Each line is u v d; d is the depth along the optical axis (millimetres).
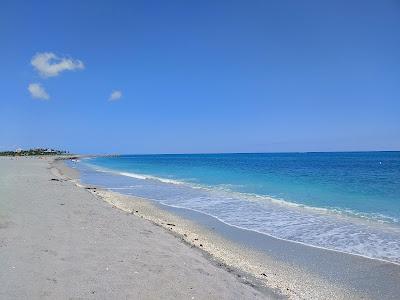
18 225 10375
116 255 8203
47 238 9180
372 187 23906
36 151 135000
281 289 7457
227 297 6520
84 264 7457
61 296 5914
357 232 12109
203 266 8195
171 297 6223
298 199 19500
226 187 26016
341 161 80562
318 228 12812
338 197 19891
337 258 9562
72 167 58906
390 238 11289
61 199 16156
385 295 7250
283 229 12820
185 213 16109
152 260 8086
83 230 10328
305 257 9688
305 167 53281
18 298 5750
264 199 19719
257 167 55062
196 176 37688
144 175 40688
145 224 12164
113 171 49875
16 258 7539
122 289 6352
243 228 13078
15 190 18500
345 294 7305
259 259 9516
